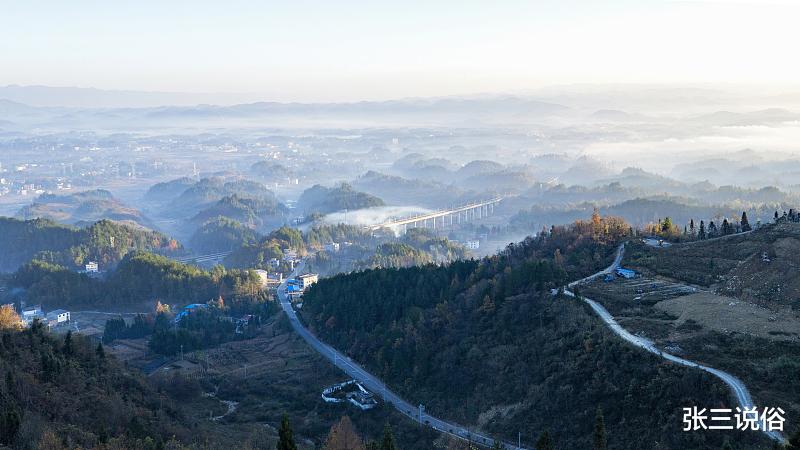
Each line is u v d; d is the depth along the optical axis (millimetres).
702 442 106500
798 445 88688
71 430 118562
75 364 153125
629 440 117375
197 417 164125
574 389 137000
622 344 137375
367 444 126312
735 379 118750
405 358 184125
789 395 111875
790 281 155125
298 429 161125
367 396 174000
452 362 171125
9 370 133375
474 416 151250
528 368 152750
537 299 173750
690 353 130500
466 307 191750
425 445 143375
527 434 136000
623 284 176875
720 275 171750
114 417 134125
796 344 127062
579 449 123438
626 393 126812
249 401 181875
